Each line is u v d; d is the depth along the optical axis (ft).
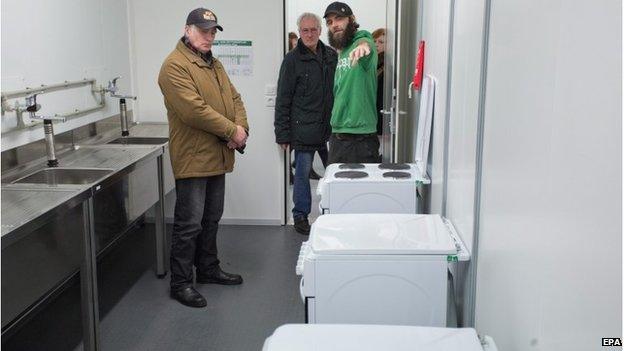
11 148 9.62
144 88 15.39
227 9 14.93
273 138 15.49
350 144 12.12
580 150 2.85
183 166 10.30
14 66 9.61
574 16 2.94
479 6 5.34
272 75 15.20
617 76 2.46
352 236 5.94
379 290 5.59
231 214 15.93
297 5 21.83
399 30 11.62
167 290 11.50
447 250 5.53
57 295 11.25
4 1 9.28
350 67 11.71
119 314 10.42
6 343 9.41
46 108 10.68
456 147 6.58
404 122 11.97
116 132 13.88
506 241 4.33
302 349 3.72
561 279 3.11
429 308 5.59
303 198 14.97
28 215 6.89
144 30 15.11
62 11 11.27
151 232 15.28
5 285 6.48
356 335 3.91
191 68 9.92
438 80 8.22
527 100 3.78
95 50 12.85
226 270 12.49
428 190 9.24
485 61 5.05
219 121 10.00
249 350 9.14
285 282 11.84
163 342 9.40
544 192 3.41
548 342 3.33
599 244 2.62
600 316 2.61
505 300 4.35
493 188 4.78
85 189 8.14
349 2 21.91
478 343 3.82
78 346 9.36
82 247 8.29
